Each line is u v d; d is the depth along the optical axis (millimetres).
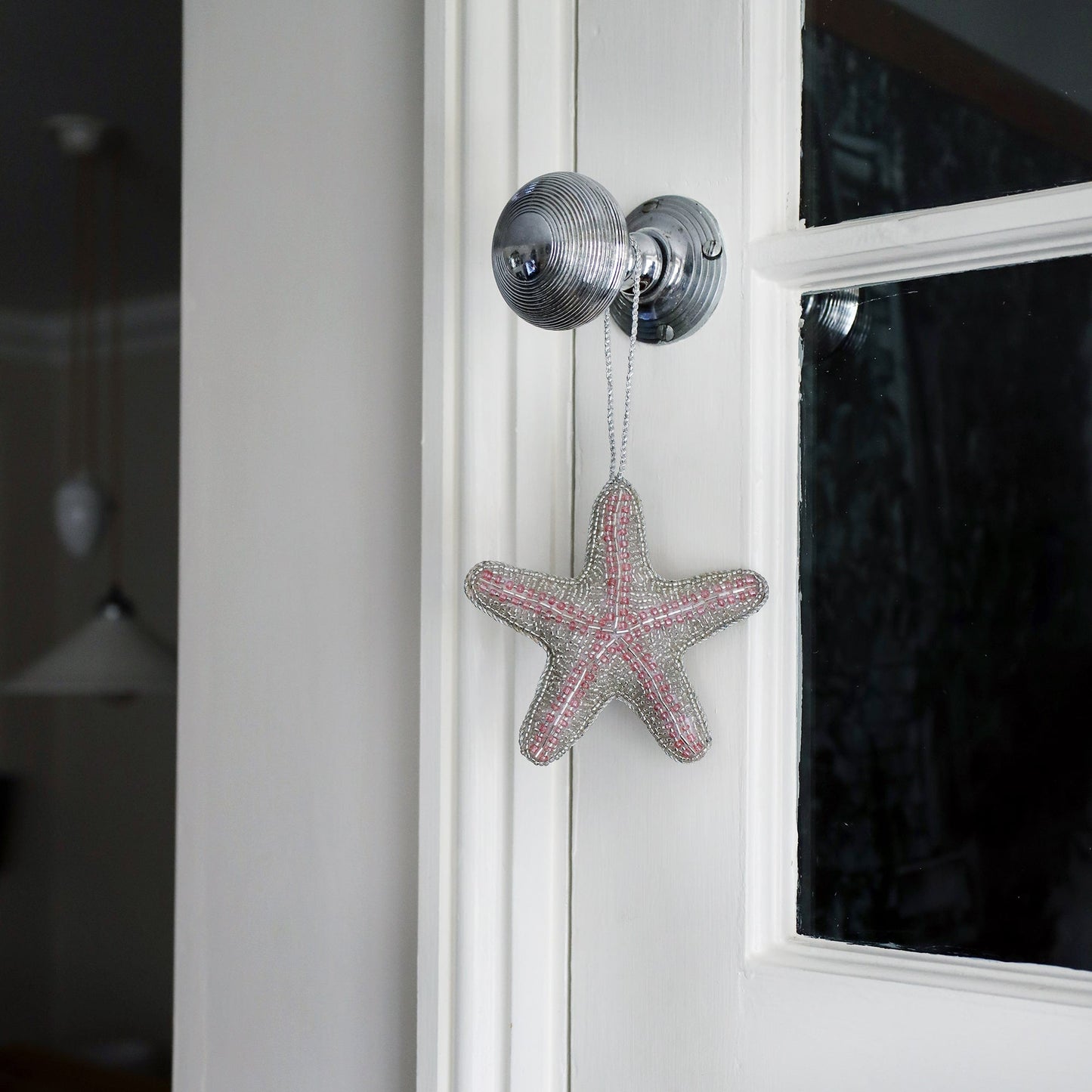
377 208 872
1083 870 615
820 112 703
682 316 722
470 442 775
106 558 1652
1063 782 623
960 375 658
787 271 700
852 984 659
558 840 767
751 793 697
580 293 593
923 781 664
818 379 704
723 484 711
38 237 1595
